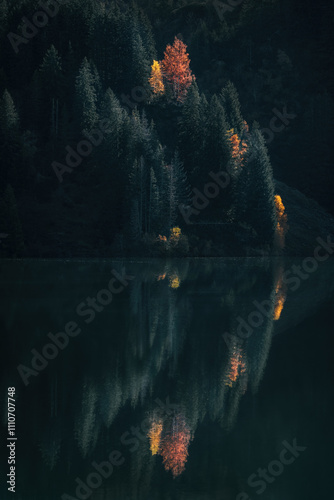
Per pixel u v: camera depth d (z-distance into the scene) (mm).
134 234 128500
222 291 65625
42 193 137250
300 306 55000
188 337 40969
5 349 36906
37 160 144750
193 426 23656
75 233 127562
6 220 116500
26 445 21734
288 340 40062
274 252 142375
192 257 127938
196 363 33906
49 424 23781
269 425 23781
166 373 31594
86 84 148250
